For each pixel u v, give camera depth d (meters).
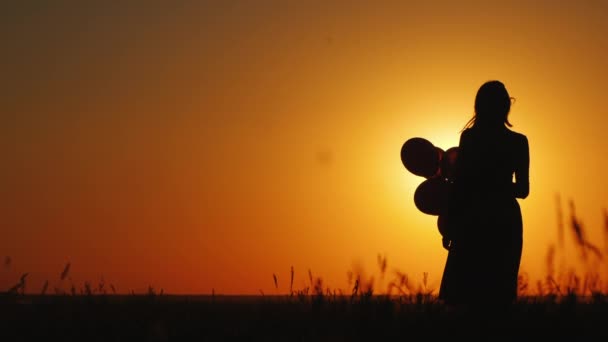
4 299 6.06
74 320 5.85
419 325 5.16
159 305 6.86
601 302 5.07
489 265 6.44
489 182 6.53
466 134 6.66
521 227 6.55
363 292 5.46
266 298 6.61
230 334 5.54
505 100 6.61
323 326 5.50
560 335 4.87
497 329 5.14
